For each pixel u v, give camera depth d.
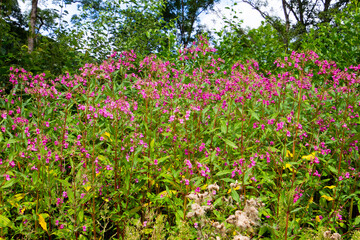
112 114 2.96
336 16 7.00
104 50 7.47
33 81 3.89
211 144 3.62
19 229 2.67
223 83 4.12
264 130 3.51
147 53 7.57
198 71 4.28
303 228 2.85
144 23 8.38
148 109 3.55
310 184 3.21
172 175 3.00
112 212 2.89
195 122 3.78
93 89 3.56
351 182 3.33
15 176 2.90
